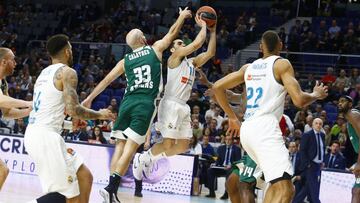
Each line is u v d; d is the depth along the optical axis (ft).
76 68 62.95
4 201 26.78
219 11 68.39
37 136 16.65
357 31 60.44
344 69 55.67
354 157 40.06
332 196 34.58
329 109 49.19
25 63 65.98
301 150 32.83
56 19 76.43
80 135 43.34
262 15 70.28
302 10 67.62
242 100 19.84
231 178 18.76
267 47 16.89
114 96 55.21
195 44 22.47
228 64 59.88
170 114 23.15
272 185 16.30
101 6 80.33
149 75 21.27
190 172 38.52
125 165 20.15
